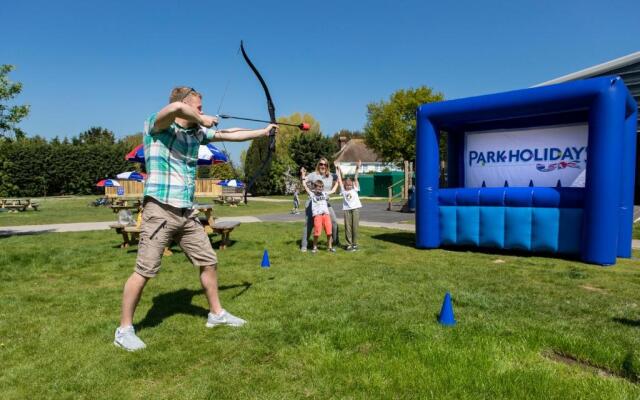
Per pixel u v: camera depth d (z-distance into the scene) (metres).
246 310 4.01
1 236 10.10
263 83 4.32
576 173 7.14
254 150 38.19
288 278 5.33
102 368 2.84
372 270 5.83
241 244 8.34
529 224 6.91
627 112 6.80
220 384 2.61
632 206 6.98
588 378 2.63
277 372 2.77
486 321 3.66
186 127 3.32
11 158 36.12
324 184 7.59
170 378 2.72
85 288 5.04
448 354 2.95
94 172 40.88
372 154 58.34
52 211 19.69
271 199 32.34
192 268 6.03
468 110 7.15
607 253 6.19
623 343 3.18
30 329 3.59
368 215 16.09
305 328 3.52
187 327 3.58
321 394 2.49
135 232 8.05
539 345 3.12
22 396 2.51
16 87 9.13
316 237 7.31
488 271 5.76
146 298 4.45
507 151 7.89
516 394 2.45
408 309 4.01
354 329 3.44
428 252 7.45
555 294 4.57
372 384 2.59
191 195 3.43
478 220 7.36
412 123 40.88
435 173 7.72
